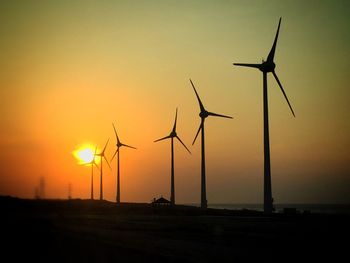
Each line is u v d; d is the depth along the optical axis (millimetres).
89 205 157125
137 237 51750
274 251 38031
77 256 34188
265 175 79062
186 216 102938
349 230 57250
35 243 44062
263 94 81875
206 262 31250
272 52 82125
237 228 61938
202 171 101750
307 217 84500
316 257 34344
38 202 163375
